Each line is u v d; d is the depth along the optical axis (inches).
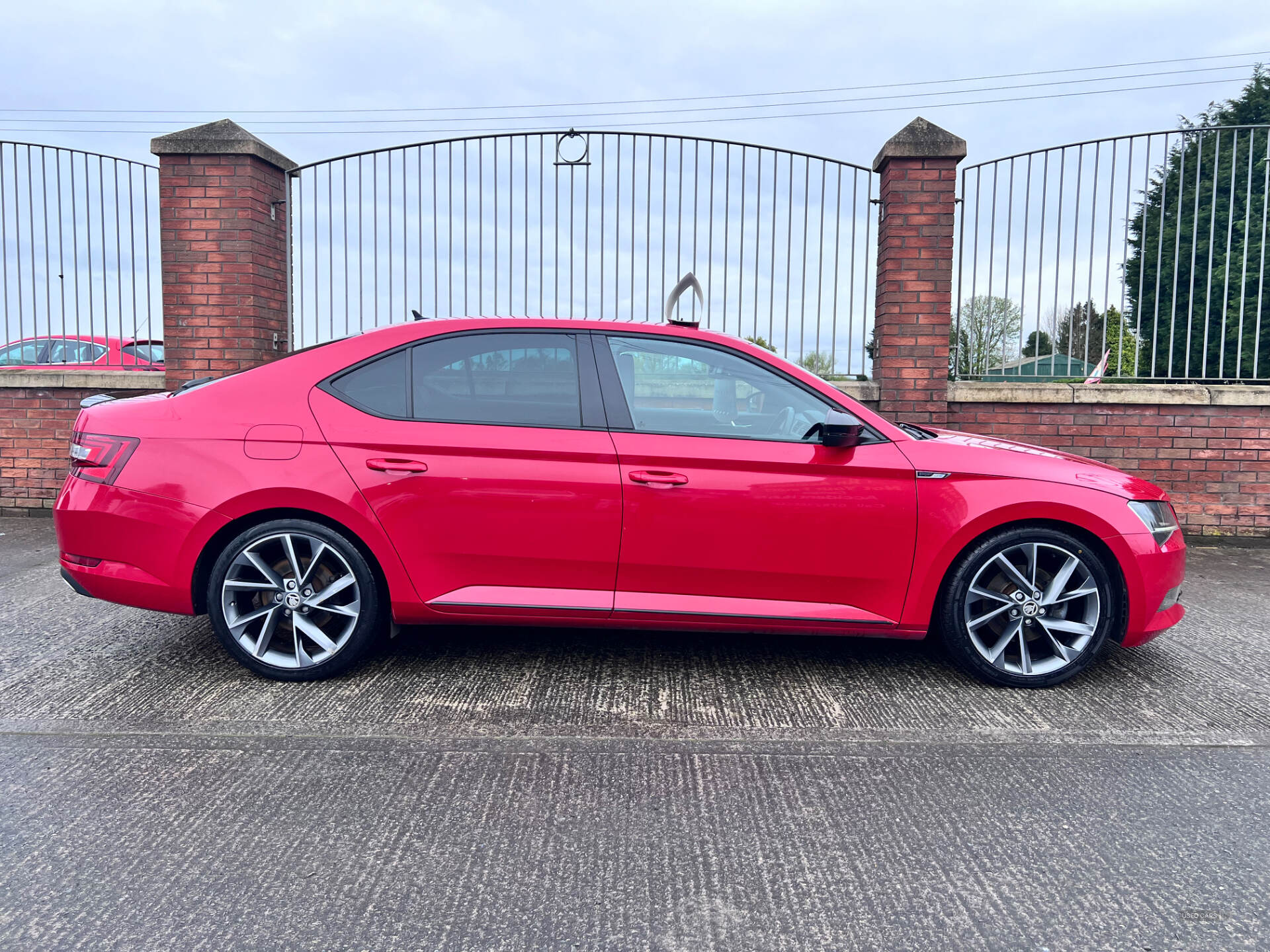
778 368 130.0
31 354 280.4
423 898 76.6
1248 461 250.8
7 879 78.3
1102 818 92.7
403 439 125.2
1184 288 316.5
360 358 130.0
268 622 128.7
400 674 134.7
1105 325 257.0
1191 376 260.4
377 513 124.6
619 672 137.8
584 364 129.3
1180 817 93.0
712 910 75.5
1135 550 127.2
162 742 109.2
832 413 124.1
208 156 259.8
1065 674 130.6
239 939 70.2
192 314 263.3
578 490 125.0
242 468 124.8
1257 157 314.8
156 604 128.0
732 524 125.3
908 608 128.6
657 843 86.7
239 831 87.7
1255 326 256.1
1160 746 111.3
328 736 111.5
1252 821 92.2
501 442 125.3
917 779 101.7
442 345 130.1
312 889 77.7
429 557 126.3
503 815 91.8
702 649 150.6
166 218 261.6
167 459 126.0
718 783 100.0
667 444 125.9
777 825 90.6
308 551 129.2
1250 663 145.5
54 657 141.1
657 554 126.0
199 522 124.6
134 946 69.2
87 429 131.4
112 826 88.3
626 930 72.6
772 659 145.1
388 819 90.6
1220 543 252.5
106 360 278.2
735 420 128.7
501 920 73.6
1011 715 121.6
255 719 116.6
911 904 76.7
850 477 126.0
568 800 95.4
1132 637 130.8
